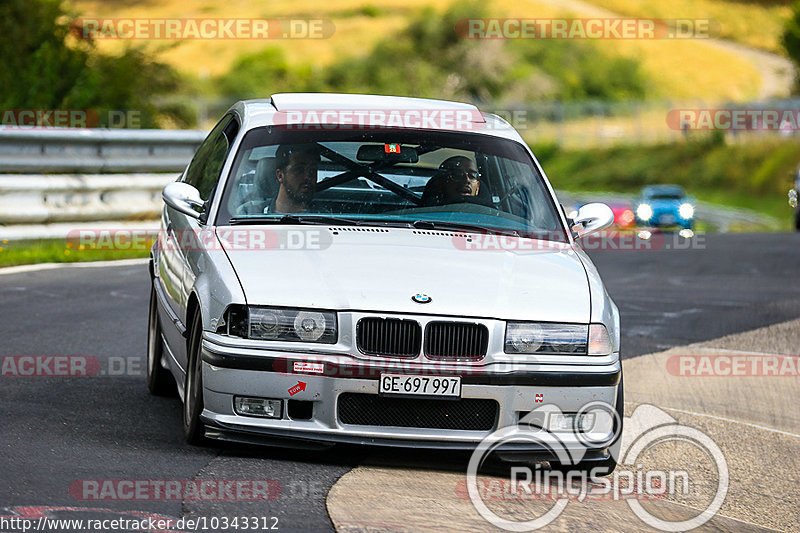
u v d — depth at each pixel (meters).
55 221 44.38
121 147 48.22
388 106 24.06
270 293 18.45
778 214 176.75
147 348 25.42
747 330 36.12
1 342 27.19
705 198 190.88
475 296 18.81
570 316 18.98
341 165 22.06
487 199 22.30
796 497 19.94
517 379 18.44
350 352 18.17
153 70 68.81
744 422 25.00
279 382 18.09
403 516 16.31
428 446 18.31
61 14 62.75
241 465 18.36
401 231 20.95
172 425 20.98
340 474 18.25
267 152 22.03
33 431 19.61
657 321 36.97
